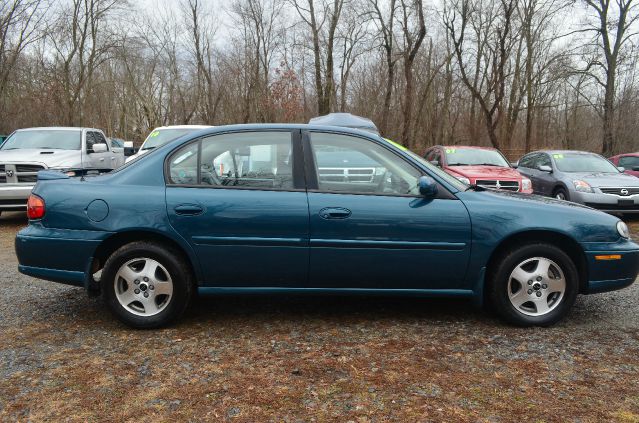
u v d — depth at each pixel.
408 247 3.64
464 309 4.25
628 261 3.82
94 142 11.11
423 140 37.50
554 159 11.30
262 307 4.29
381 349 3.36
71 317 3.99
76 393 2.73
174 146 3.82
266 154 3.79
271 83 29.22
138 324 3.68
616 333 3.70
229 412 2.54
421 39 22.72
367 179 3.77
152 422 2.45
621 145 33.53
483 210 3.70
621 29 23.53
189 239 3.61
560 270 3.75
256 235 3.62
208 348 3.37
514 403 2.64
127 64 35.66
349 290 3.76
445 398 2.70
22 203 8.63
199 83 36.38
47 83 27.70
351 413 2.54
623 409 2.59
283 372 3.00
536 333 3.69
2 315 4.04
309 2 26.75
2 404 2.61
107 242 3.70
